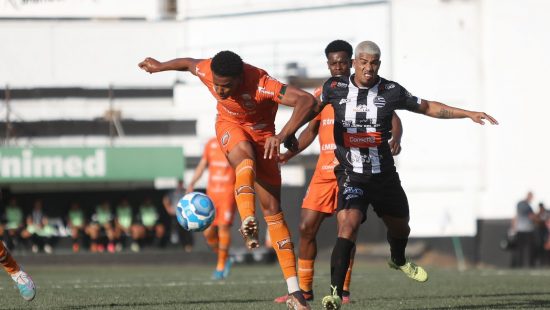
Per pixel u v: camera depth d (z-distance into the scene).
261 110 26.97
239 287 42.19
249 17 105.62
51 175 95.94
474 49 98.25
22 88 106.06
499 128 97.81
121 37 107.75
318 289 40.25
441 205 97.50
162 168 97.62
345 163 27.80
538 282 46.38
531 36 97.50
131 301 32.81
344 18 102.00
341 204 27.33
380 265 82.38
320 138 32.75
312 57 102.88
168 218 101.25
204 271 70.94
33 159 95.69
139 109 105.88
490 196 97.44
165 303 31.83
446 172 98.06
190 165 104.19
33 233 95.25
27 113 105.56
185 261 88.62
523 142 97.50
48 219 103.56
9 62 107.25
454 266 90.94
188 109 104.88
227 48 106.25
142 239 95.75
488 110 98.12
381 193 27.70
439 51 98.75
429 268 81.19
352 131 27.64
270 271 67.56
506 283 45.44
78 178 96.56
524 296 35.28
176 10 110.88
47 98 106.25
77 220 96.56
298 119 25.47
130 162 97.19
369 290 39.72
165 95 106.75
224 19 106.56
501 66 97.94
